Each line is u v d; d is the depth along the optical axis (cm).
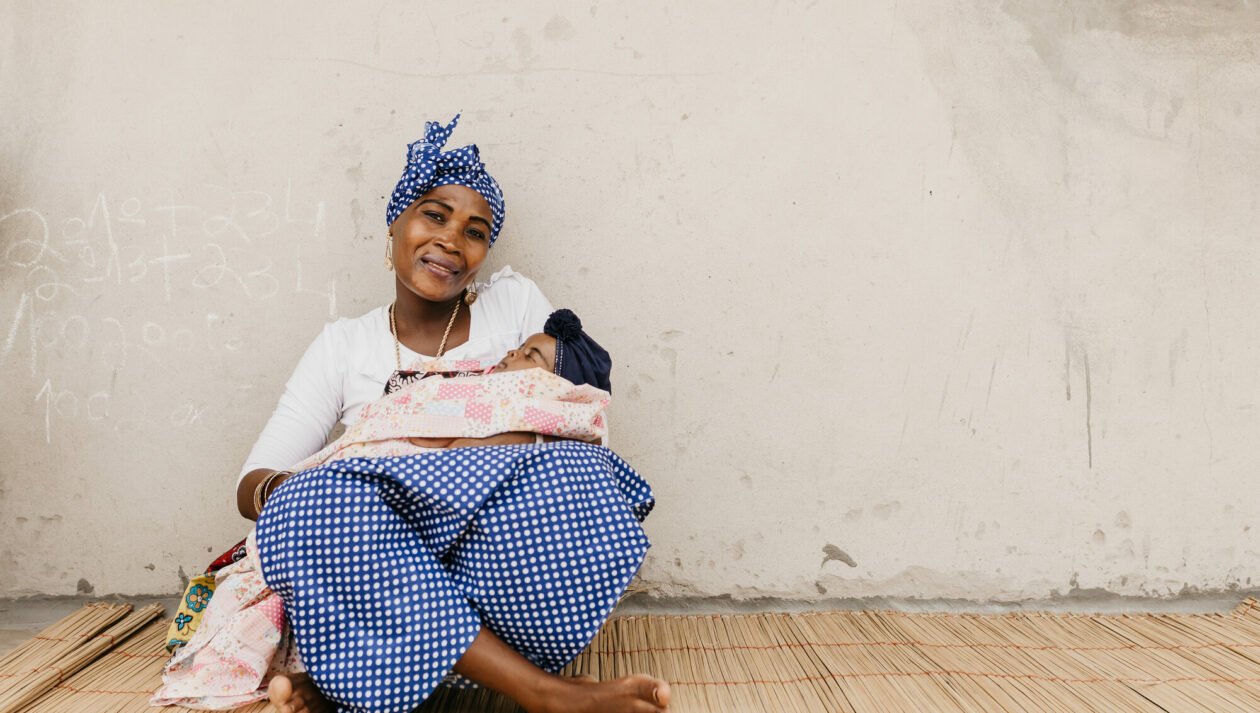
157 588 280
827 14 273
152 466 278
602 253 276
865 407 278
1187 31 277
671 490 279
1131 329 278
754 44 273
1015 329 277
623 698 177
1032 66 275
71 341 276
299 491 184
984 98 274
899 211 275
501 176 275
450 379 206
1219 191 278
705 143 274
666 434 278
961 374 278
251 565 209
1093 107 276
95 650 237
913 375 278
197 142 274
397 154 275
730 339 277
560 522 187
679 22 273
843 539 280
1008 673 225
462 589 188
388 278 276
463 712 204
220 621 202
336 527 180
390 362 242
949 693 212
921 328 277
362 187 275
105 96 273
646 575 279
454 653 181
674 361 277
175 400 277
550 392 204
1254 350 278
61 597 279
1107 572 280
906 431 278
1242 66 277
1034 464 279
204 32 273
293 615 182
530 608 186
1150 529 280
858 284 276
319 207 275
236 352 277
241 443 278
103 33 272
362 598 180
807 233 275
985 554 280
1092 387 278
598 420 217
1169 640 250
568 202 276
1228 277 278
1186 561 280
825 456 278
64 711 201
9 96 273
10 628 273
